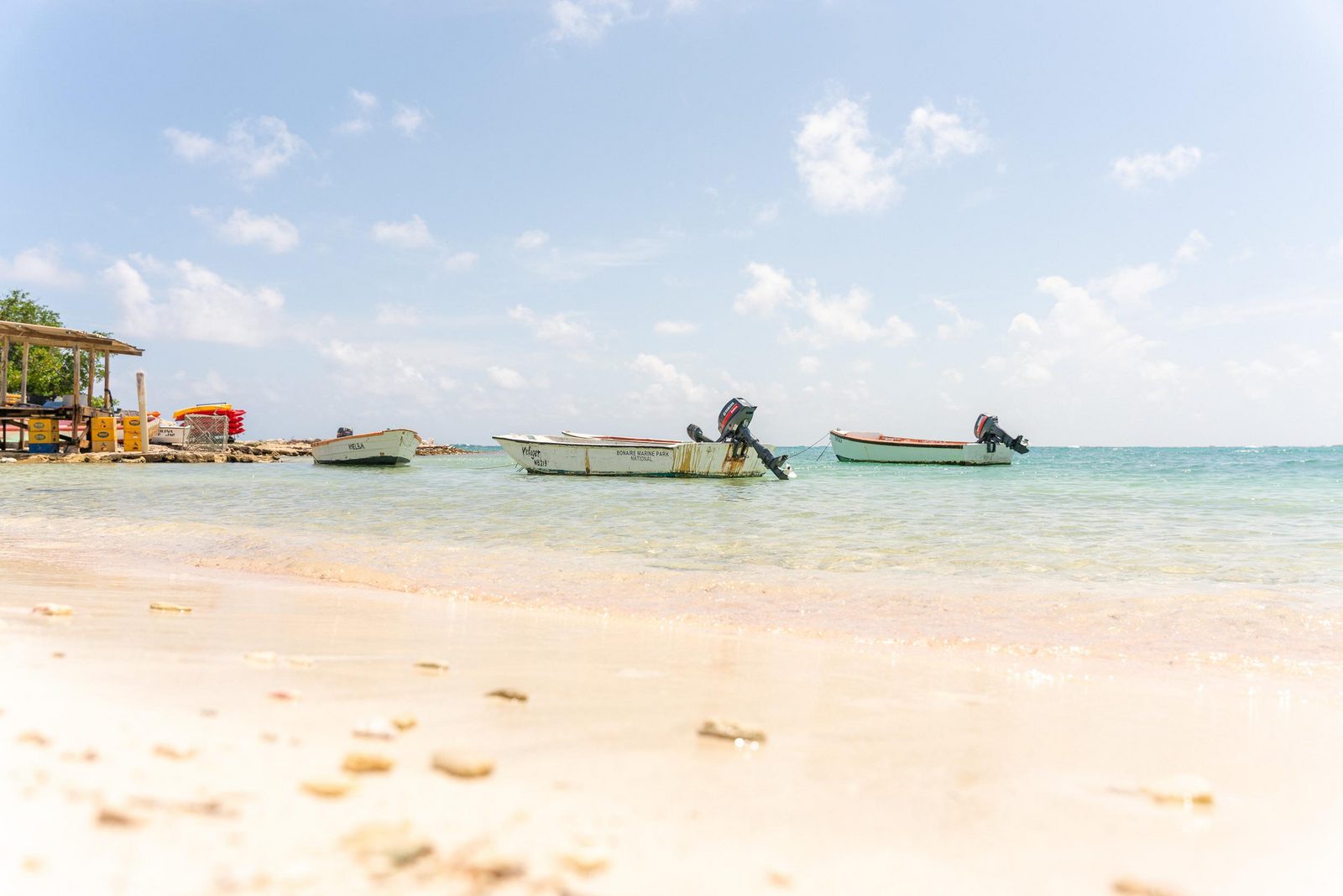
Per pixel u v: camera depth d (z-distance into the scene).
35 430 34.28
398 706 2.80
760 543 9.72
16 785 1.78
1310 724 3.22
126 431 38.03
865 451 42.91
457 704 2.89
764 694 3.38
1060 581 7.17
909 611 5.88
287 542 9.67
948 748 2.67
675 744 2.53
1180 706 3.51
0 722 2.30
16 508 14.01
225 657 3.54
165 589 6.07
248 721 2.48
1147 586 6.88
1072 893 1.61
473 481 24.19
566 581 7.11
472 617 5.34
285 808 1.74
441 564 8.05
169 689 2.85
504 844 1.63
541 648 4.29
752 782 2.19
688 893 1.46
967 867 1.71
